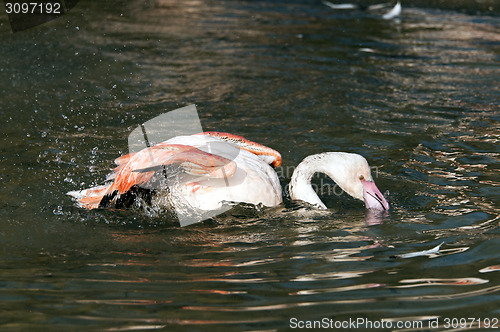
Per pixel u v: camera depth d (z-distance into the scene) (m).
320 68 21.77
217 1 33.47
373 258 9.60
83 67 21.36
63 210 11.44
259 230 10.95
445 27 27.73
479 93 19.09
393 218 11.35
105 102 18.05
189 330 7.55
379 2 33.12
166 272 9.20
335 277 8.96
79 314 7.95
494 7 31.67
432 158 14.27
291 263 9.48
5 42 24.00
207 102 18.23
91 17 28.78
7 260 9.55
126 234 10.64
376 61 22.62
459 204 11.77
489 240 10.06
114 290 8.60
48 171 13.17
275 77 20.75
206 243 10.34
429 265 9.30
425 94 19.02
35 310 8.05
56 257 9.71
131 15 29.69
